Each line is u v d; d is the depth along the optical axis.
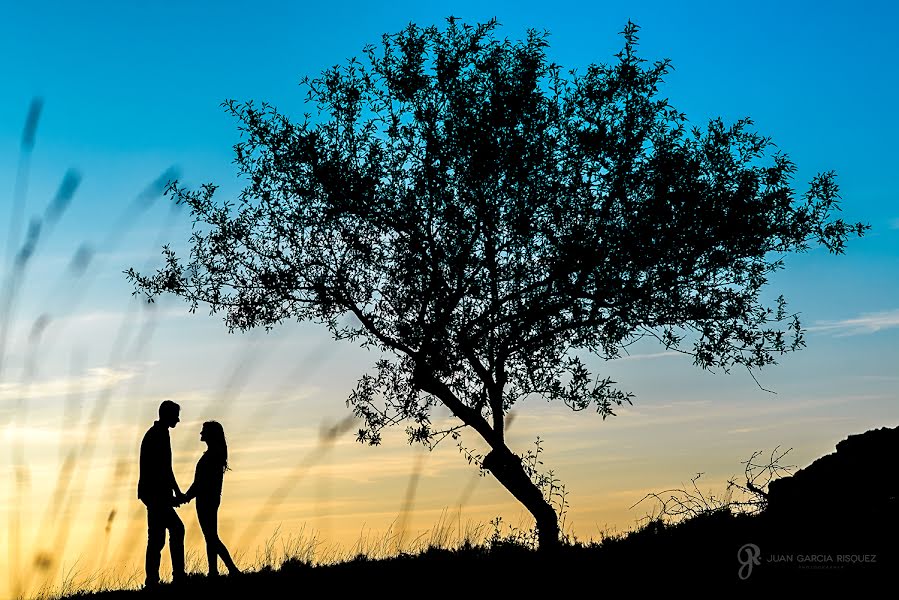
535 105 15.68
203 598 11.04
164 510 11.49
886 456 11.80
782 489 12.45
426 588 11.01
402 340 16.30
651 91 16.03
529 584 10.91
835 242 15.77
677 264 15.85
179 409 11.95
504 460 15.30
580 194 16.06
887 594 8.46
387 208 16.28
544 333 16.11
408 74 16.05
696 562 10.44
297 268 16.47
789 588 9.05
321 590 11.11
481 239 16.23
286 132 16.55
